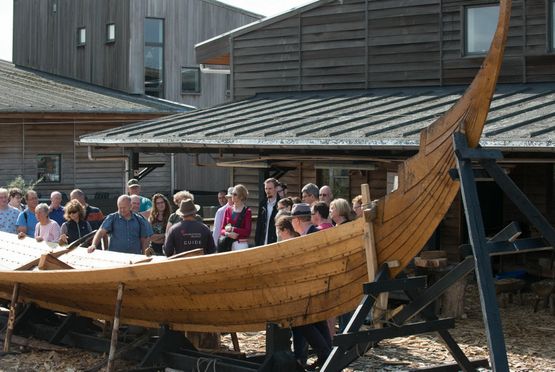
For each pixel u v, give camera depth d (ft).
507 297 45.68
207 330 32.96
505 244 27.25
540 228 27.25
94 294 34.76
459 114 26.32
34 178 85.61
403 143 43.52
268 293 30.32
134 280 32.12
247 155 61.77
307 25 63.87
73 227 44.68
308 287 29.53
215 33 112.68
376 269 27.78
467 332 39.91
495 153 26.50
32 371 34.12
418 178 27.37
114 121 87.30
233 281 30.50
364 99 57.52
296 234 32.19
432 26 58.18
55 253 38.55
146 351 33.83
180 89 110.93
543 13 53.88
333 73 62.69
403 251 27.91
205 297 31.76
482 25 56.54
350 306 29.22
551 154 43.98
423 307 27.86
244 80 67.21
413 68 59.00
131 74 106.83
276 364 29.91
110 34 110.01
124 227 40.55
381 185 55.98
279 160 55.52
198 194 103.55
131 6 106.83
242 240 41.78
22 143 84.94
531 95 50.72
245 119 57.00
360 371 33.30
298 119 53.72
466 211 25.77
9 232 48.19
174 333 33.35
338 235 28.12
